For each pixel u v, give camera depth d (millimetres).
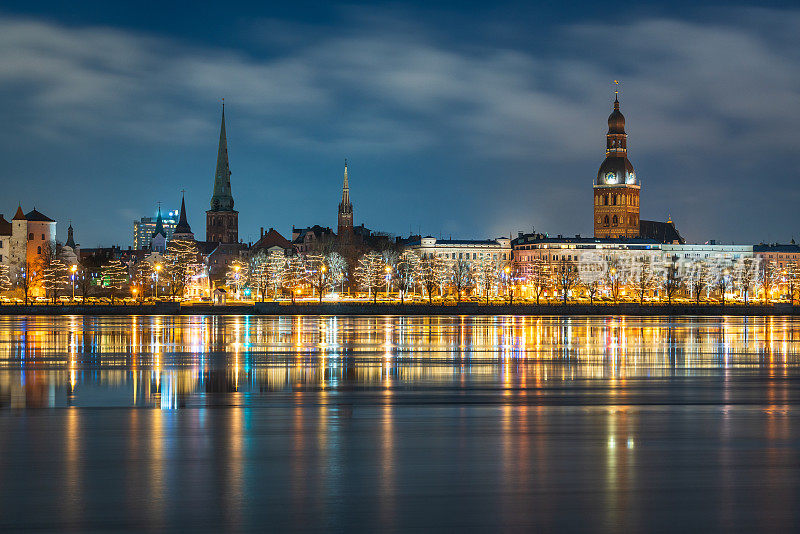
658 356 92000
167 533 31891
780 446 45125
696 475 39438
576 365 82438
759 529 32500
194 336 120812
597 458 42469
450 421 51781
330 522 33000
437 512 34125
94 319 178750
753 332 137625
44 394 61875
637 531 32250
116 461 41469
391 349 100000
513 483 38094
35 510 34219
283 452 43438
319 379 71062
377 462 41531
